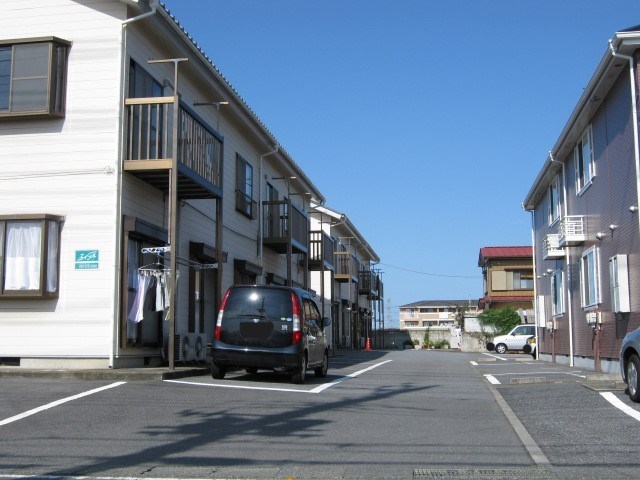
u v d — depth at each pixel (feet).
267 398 34.42
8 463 21.13
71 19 46.24
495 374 55.16
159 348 50.21
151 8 46.47
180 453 22.58
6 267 44.55
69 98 45.75
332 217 133.80
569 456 22.11
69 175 45.29
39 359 44.24
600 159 53.36
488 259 168.55
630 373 32.73
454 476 19.81
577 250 64.39
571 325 66.90
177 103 44.88
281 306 42.73
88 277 44.50
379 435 25.75
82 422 27.27
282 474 20.01
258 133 75.36
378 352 122.72
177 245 55.11
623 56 43.32
